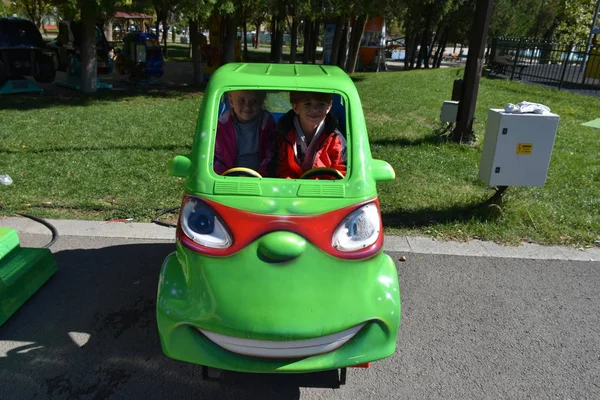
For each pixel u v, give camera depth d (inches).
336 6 633.6
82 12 515.8
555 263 179.8
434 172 268.5
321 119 117.4
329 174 110.8
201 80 676.7
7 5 1131.9
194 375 117.3
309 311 92.4
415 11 1075.3
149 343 128.1
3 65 527.8
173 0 485.1
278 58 956.6
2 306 132.3
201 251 96.3
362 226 100.7
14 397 108.7
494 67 893.8
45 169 256.4
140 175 251.4
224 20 728.3
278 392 112.9
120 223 200.8
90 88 557.3
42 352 123.4
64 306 143.3
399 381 117.3
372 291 98.3
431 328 138.4
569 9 1175.6
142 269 165.5
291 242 94.6
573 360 127.0
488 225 205.9
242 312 91.5
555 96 582.2
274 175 120.5
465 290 159.3
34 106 456.4
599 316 147.3
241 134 122.7
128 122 385.7
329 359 94.5
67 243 182.5
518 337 135.7
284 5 611.8
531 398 113.4
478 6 304.2
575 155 317.4
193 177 103.5
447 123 360.5
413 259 179.2
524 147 195.0
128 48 668.1
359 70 1243.2
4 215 205.5
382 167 116.6
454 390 115.0
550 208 222.5
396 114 447.5
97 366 119.3
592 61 735.1
